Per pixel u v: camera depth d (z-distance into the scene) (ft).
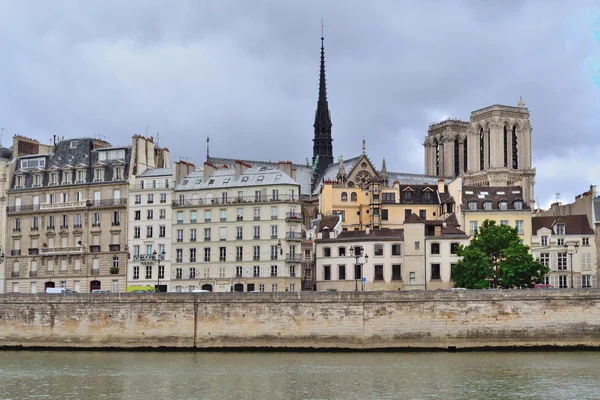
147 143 574.15
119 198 549.54
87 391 296.51
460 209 554.87
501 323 391.04
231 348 398.42
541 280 466.70
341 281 517.55
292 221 519.60
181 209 536.42
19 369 346.13
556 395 281.54
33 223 567.18
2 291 565.94
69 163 571.69
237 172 542.16
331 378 316.19
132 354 392.06
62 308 414.00
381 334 392.27
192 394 289.33
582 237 542.57
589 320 390.01
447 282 503.61
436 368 337.72
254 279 517.14
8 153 611.88
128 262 539.70
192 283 527.81
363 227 610.24
